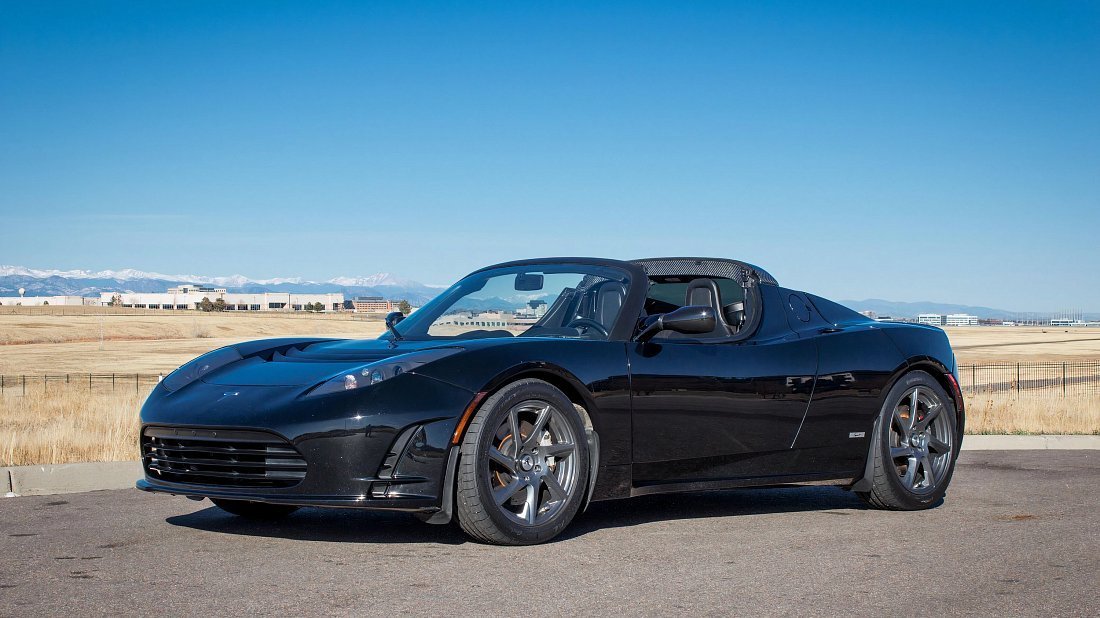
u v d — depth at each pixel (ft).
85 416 45.19
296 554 12.87
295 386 13.37
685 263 18.19
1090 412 41.57
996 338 524.11
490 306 16.49
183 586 11.11
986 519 16.29
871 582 11.59
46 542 13.67
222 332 483.10
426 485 12.84
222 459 13.37
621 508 17.29
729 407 15.70
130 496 18.37
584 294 16.10
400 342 15.56
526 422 13.89
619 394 14.51
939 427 18.20
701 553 13.15
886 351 17.72
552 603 10.49
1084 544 14.03
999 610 10.43
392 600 10.55
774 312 17.20
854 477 17.31
